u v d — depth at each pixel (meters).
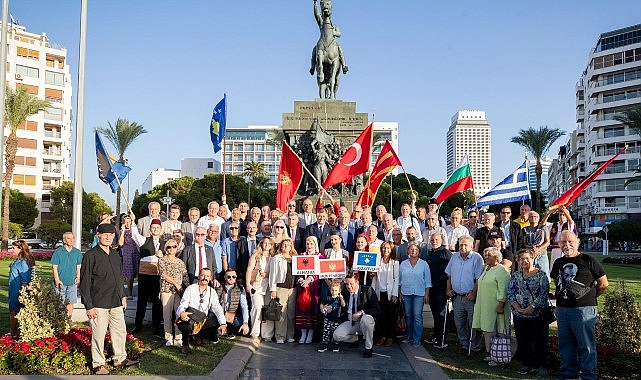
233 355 9.02
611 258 40.12
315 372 8.45
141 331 11.13
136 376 7.65
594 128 76.81
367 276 10.48
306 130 20.19
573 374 7.99
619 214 74.06
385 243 10.45
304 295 10.43
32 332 8.77
